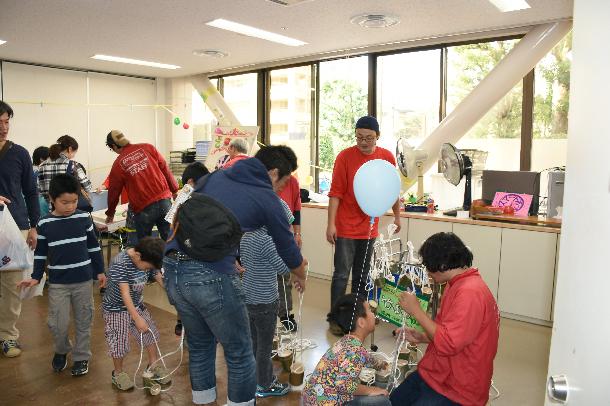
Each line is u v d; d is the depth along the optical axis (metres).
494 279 3.93
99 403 2.54
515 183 4.03
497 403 2.61
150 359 2.77
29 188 3.18
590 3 0.91
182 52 5.40
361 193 2.53
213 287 1.75
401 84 5.24
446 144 4.00
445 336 1.75
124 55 5.58
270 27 4.32
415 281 2.63
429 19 4.02
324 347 3.28
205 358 1.95
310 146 6.04
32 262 2.99
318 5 3.66
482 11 3.78
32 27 4.36
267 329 2.46
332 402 1.89
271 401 2.56
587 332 0.87
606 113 0.82
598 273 0.83
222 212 1.71
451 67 4.92
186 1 3.60
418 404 1.90
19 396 2.61
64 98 6.39
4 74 5.86
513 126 4.64
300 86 6.08
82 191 4.45
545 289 3.71
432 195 4.68
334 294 3.53
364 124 3.32
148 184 4.08
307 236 5.12
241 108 6.86
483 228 3.94
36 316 3.85
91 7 3.77
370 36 4.63
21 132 6.04
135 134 7.16
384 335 3.55
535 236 3.71
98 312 3.94
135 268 2.64
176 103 7.34
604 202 0.82
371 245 3.51
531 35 4.12
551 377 1.02
